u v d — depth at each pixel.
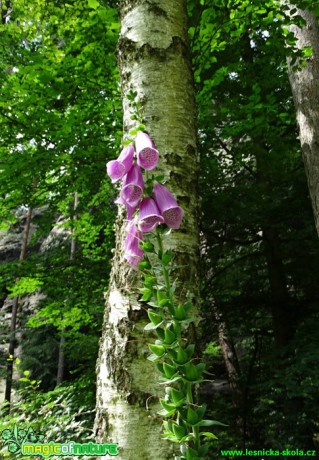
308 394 4.60
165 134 2.11
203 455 1.12
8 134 5.12
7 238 19.22
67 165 5.38
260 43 7.70
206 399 8.82
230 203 6.54
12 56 5.79
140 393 1.64
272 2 4.14
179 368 1.16
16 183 5.27
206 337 8.08
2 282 6.28
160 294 1.22
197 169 2.21
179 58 2.35
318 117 4.59
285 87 7.14
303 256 7.18
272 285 7.38
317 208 4.39
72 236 7.36
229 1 4.04
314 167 4.48
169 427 1.17
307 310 7.02
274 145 6.50
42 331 13.08
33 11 5.80
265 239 7.46
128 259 1.41
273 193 6.79
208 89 4.79
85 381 5.14
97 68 4.68
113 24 4.08
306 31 4.90
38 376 13.03
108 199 6.85
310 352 4.97
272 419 6.39
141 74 2.24
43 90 4.73
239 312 7.53
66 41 5.71
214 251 7.60
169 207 1.28
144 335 1.72
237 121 5.72
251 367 7.55
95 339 6.59
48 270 6.23
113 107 4.88
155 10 2.38
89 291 6.31
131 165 1.33
